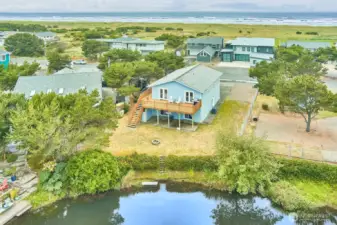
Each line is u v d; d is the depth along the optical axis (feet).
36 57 296.92
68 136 78.64
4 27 524.11
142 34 440.04
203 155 90.89
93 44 264.31
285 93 100.99
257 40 266.36
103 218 71.77
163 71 157.58
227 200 77.05
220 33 442.50
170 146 97.25
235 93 153.58
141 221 70.08
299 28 502.38
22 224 67.77
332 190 74.79
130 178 82.38
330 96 95.20
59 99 87.97
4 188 74.59
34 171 83.25
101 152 80.94
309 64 146.41
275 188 74.59
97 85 127.44
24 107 88.07
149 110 119.65
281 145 94.63
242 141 74.64
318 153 88.89
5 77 138.31
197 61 258.57
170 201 76.69
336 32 433.48
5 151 92.07
